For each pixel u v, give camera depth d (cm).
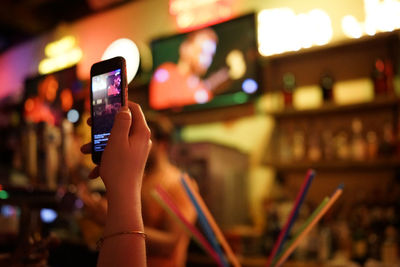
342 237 242
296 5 298
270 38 299
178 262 188
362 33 268
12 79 556
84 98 269
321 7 287
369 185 264
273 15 301
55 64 493
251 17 304
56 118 272
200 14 358
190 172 282
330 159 257
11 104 423
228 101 312
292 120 296
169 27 384
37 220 117
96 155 78
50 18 490
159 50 355
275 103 306
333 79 283
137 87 377
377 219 238
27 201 112
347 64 280
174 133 352
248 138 318
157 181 196
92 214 147
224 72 315
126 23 422
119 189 61
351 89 277
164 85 348
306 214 256
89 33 460
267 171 306
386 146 244
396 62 258
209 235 98
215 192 275
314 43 285
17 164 186
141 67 389
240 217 294
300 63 299
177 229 188
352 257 227
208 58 325
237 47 309
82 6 466
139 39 408
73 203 136
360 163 243
